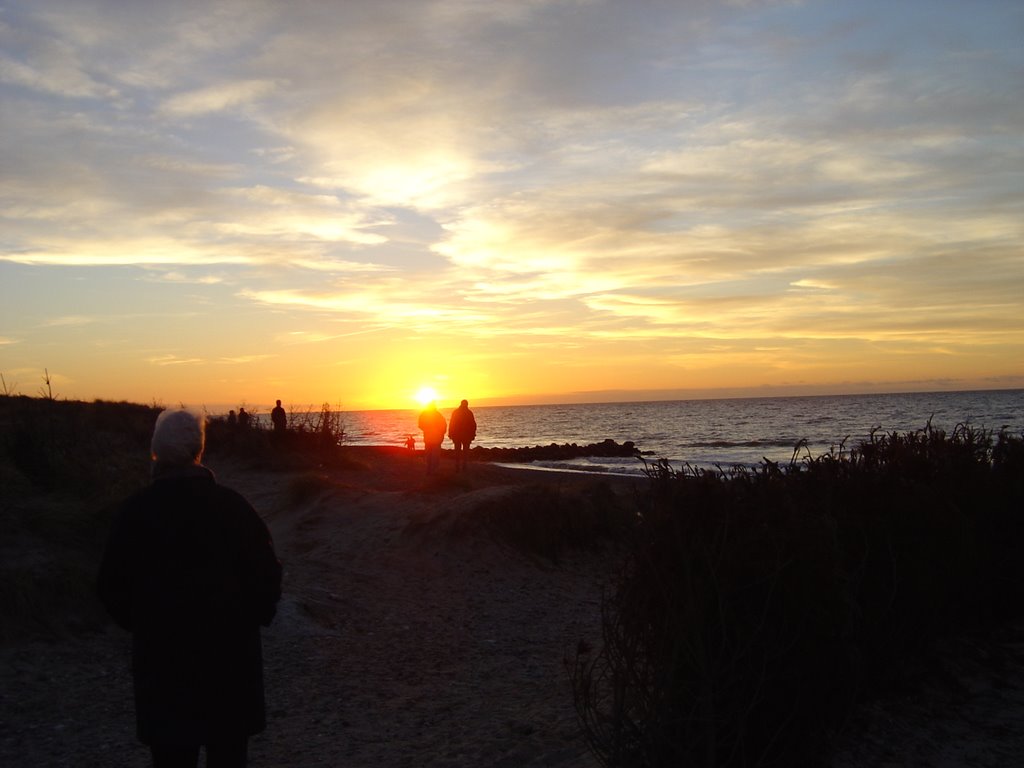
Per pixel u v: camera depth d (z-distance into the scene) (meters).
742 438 62.78
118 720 5.34
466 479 15.20
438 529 11.21
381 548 10.97
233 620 3.52
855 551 4.57
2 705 5.39
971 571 5.42
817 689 3.91
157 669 3.42
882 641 4.73
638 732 3.81
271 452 21.80
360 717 5.61
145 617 3.46
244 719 3.53
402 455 29.17
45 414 13.59
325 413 24.69
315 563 10.22
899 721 4.48
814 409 126.88
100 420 20.00
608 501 12.51
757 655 3.73
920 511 4.90
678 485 4.10
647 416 134.50
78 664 6.25
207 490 3.61
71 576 7.12
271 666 6.64
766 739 3.88
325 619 8.00
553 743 4.84
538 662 7.07
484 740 5.05
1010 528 5.83
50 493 9.12
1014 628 5.91
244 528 3.60
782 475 4.79
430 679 6.56
